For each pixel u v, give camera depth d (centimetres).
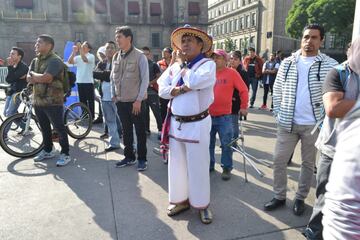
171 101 323
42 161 503
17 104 661
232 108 484
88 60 735
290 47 4988
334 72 229
